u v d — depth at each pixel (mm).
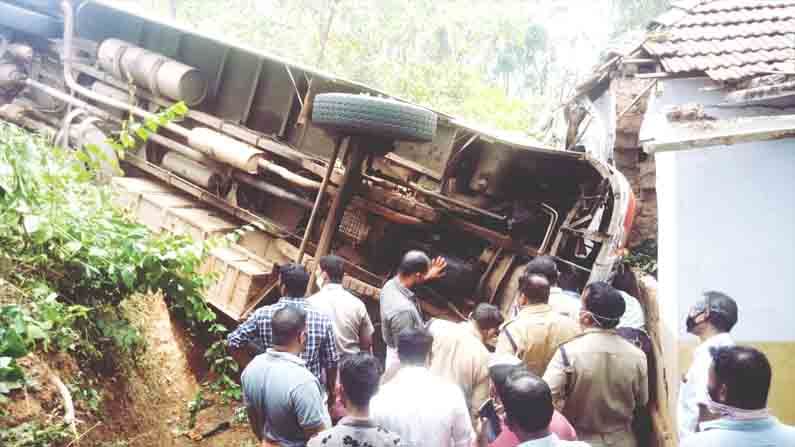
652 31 10094
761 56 8945
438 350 4398
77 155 5141
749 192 4926
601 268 6566
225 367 6484
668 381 5453
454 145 7617
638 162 10227
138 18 9453
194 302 5715
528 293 4707
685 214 5008
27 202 4672
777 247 4906
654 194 9789
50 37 9641
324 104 6281
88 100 9391
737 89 8727
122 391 5273
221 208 8023
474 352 4379
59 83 9656
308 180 7512
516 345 4562
